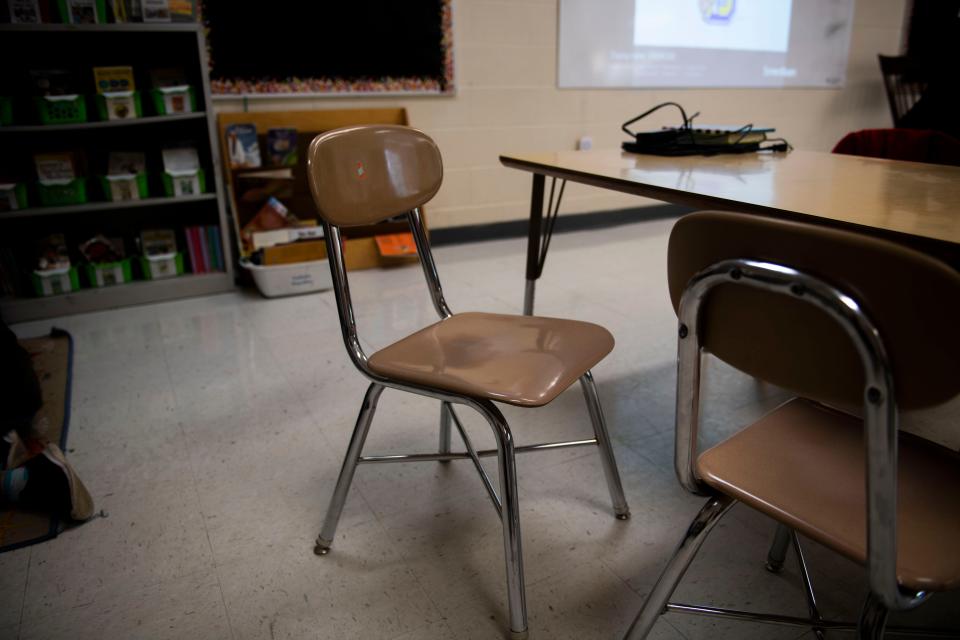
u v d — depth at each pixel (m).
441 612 1.24
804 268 0.60
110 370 2.27
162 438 1.84
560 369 1.13
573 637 1.18
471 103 3.80
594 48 4.02
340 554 1.39
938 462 0.87
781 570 1.33
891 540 0.63
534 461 1.71
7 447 1.61
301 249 2.99
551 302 2.92
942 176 1.49
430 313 2.79
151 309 2.88
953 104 3.54
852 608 1.23
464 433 1.45
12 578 1.32
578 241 4.04
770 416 0.98
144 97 2.92
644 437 1.83
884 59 4.58
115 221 3.16
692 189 1.31
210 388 2.13
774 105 4.78
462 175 3.91
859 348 0.58
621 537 1.43
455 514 1.51
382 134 1.31
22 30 2.51
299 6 3.22
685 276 0.73
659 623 1.20
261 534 1.45
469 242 4.02
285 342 2.50
